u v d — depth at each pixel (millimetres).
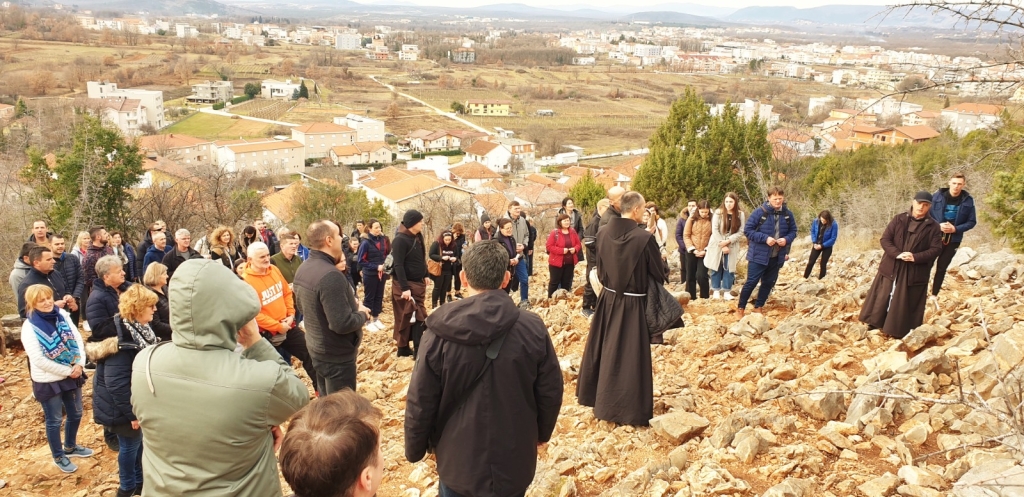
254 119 123688
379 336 9469
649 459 4676
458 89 188000
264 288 6035
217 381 2768
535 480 4332
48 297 5492
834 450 4438
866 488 3891
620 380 5098
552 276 10398
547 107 164375
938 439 4371
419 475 4879
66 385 5668
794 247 15453
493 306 3133
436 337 3156
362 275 10289
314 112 138875
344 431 2137
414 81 199000
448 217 22172
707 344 6941
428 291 12773
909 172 19016
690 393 5766
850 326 6773
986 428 4262
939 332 5875
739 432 4656
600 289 5297
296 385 2926
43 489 5488
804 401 5070
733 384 5754
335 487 2107
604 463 4699
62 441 6316
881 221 17594
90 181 16859
